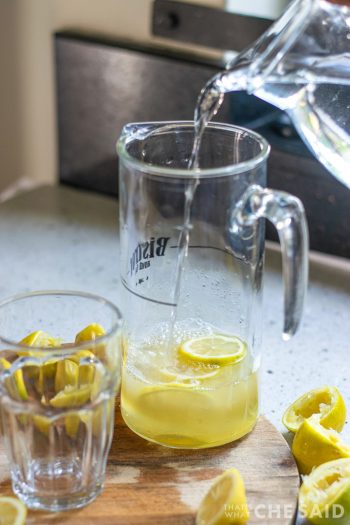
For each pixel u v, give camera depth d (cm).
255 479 73
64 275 107
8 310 77
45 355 71
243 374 74
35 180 132
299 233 70
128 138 75
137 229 74
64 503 70
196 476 73
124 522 69
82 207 122
